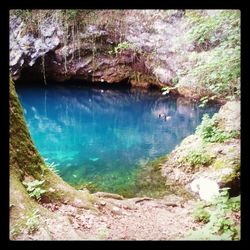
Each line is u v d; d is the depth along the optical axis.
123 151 11.03
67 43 21.55
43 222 4.83
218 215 5.25
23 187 5.22
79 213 5.56
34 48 21.42
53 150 11.29
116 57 22.05
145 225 5.61
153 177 8.52
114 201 6.51
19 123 5.63
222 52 7.29
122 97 20.53
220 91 9.48
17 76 21.86
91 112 17.80
